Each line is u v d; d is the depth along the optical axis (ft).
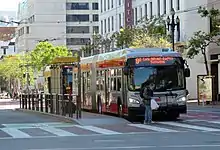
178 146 68.54
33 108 169.99
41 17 557.74
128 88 109.81
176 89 110.63
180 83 111.14
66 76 159.94
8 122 119.85
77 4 568.00
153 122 111.45
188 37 244.63
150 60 110.42
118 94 117.70
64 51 428.56
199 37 202.08
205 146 68.18
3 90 565.53
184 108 111.04
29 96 178.09
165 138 79.25
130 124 106.83
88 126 103.96
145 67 110.11
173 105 110.01
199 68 249.34
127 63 110.01
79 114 117.70
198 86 189.78
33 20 562.66
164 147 67.72
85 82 151.53
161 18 246.47
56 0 560.20
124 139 78.84
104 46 311.06
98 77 137.28
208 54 222.07
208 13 195.72
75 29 568.00
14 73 475.72
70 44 565.53
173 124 105.81
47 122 118.11
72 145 71.92
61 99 129.70
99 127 101.24
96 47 316.60
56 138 82.28
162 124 106.11
